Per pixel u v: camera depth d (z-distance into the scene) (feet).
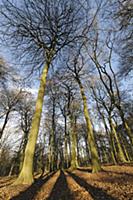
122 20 34.81
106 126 101.45
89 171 53.78
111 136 94.99
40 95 42.83
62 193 24.52
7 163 168.55
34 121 39.24
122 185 24.67
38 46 49.93
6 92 98.32
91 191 23.27
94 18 48.96
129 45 45.47
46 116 113.39
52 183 36.32
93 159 48.83
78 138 154.81
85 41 54.65
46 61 48.60
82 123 130.00
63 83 82.07
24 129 115.75
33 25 47.03
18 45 47.34
